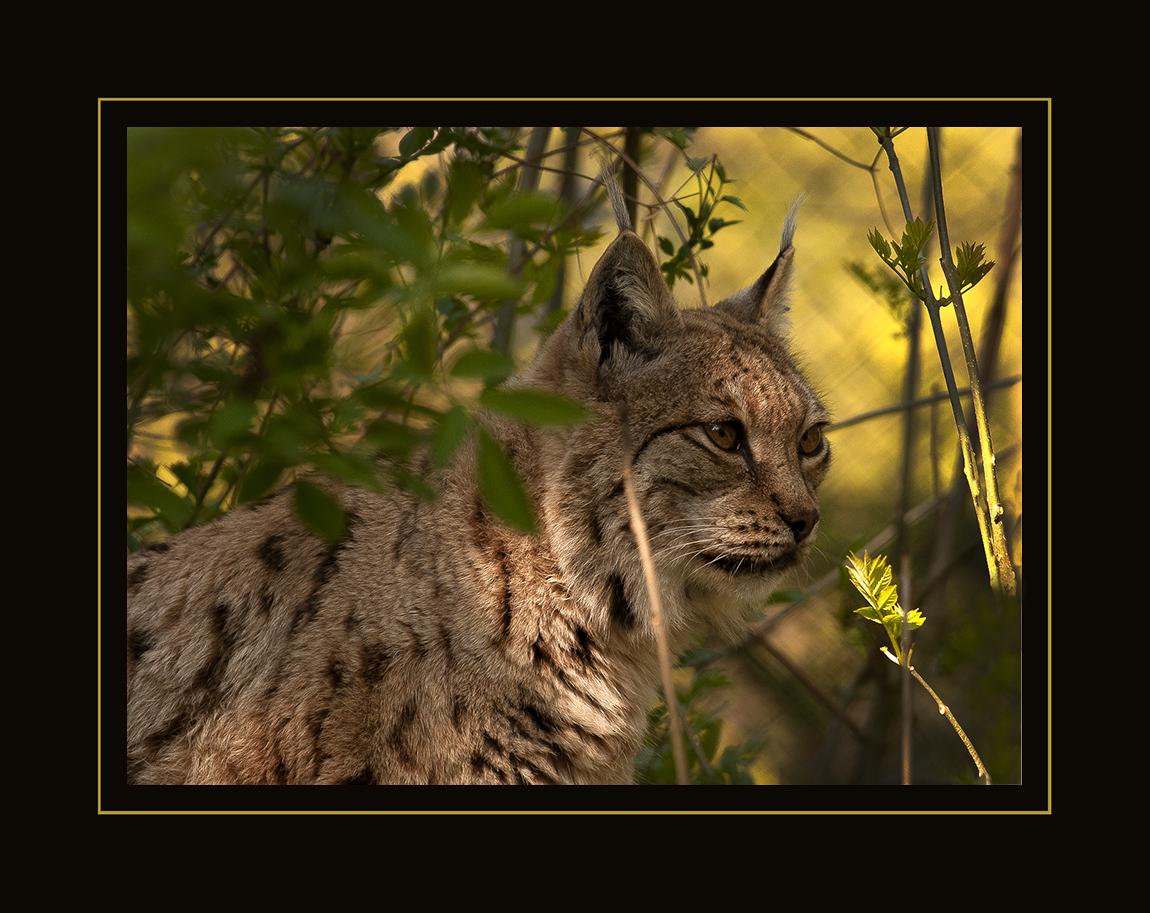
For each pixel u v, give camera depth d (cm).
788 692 1466
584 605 776
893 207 1580
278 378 520
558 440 787
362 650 733
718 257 1608
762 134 1609
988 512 670
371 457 784
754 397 803
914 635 1237
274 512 804
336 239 734
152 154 425
